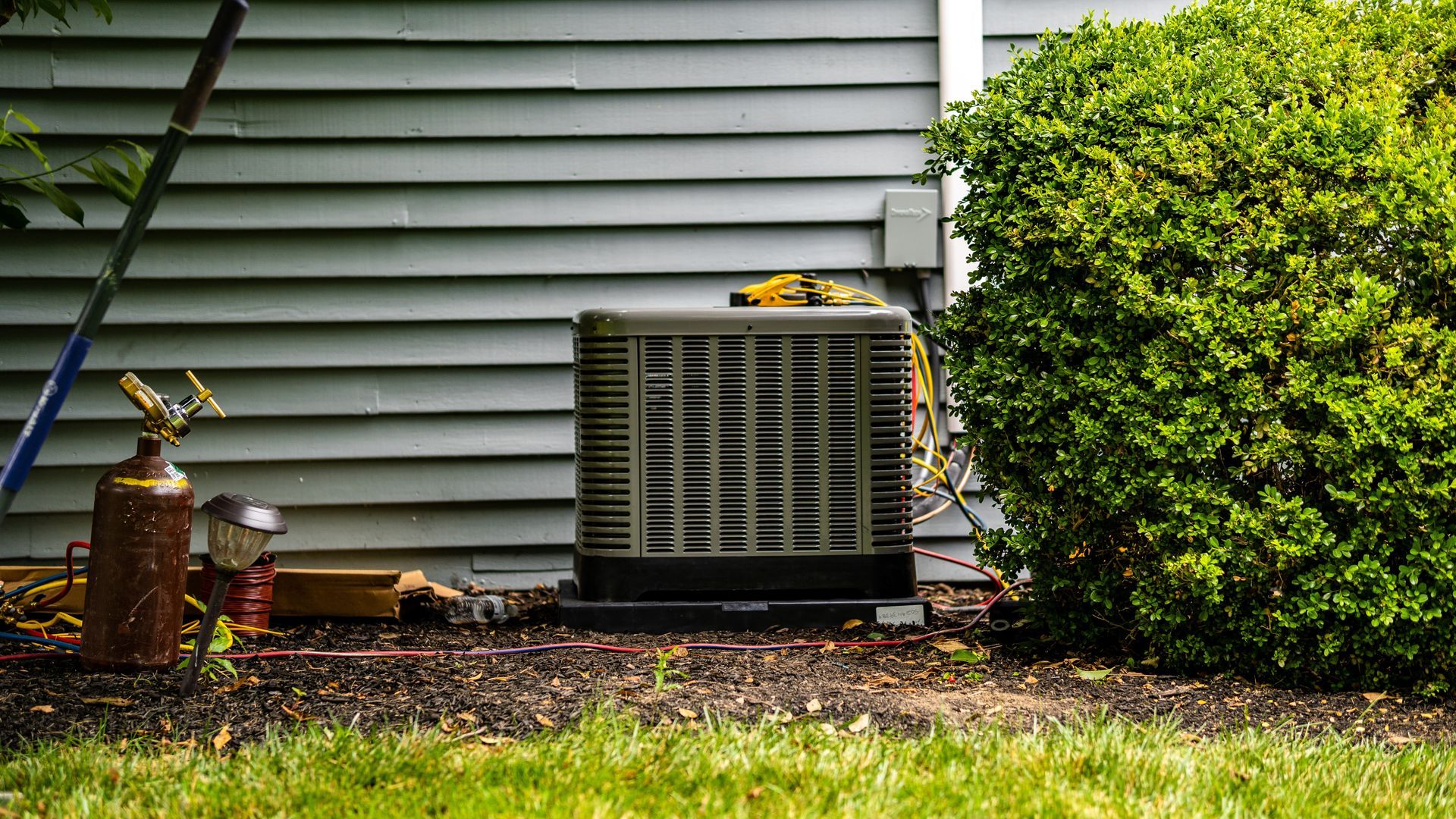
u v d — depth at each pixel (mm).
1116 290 3217
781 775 2256
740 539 3799
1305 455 3123
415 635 3789
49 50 4422
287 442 4598
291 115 4551
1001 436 3523
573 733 2549
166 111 4500
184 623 3701
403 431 4641
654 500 3781
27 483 4492
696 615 3764
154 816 2088
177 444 3230
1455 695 3104
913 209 4672
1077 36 3660
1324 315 3008
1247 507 3137
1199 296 3174
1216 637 3297
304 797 2146
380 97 4582
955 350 3680
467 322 4641
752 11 4672
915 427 4773
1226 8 3590
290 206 4566
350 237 4594
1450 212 2941
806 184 4707
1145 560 3322
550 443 4688
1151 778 2316
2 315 4449
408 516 4660
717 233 4699
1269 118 3191
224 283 4555
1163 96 3287
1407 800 2316
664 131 4660
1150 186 3195
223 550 2723
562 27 4621
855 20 4688
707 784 2232
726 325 3771
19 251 4453
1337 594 3041
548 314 4660
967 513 4285
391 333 4625
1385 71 3418
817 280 4348
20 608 3633
